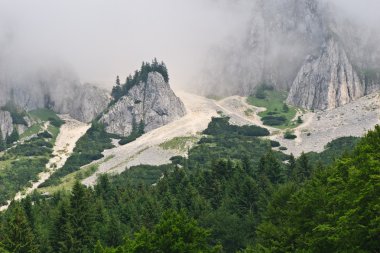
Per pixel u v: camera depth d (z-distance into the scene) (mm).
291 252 77750
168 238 80812
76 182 148625
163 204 164000
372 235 55375
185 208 151625
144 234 84625
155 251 81125
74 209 142875
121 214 161500
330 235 63906
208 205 157250
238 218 138250
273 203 109688
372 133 72312
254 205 152375
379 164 60125
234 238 132125
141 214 158625
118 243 136000
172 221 83812
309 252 67188
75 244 134500
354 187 61812
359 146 73125
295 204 83125
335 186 74375
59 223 140250
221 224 134625
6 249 121938
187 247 80125
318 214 76688
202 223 138625
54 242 137875
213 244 133375
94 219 151000
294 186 115062
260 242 96812
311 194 81375
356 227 57156
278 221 102938
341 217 58406
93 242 137000
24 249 123812
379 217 54469
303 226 79062
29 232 127125
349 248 58250
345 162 68875
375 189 57500
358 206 57969
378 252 57000
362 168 62344
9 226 131375
